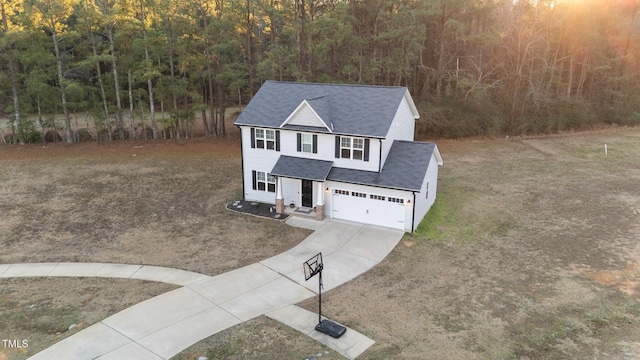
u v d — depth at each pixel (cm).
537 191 2650
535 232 2067
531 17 4344
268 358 1194
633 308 1442
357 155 2125
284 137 2266
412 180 2011
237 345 1247
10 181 2762
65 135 3938
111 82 3869
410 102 2392
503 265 1747
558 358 1205
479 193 2614
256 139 2342
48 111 3938
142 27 3394
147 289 1545
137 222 2153
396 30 3575
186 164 3164
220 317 1380
